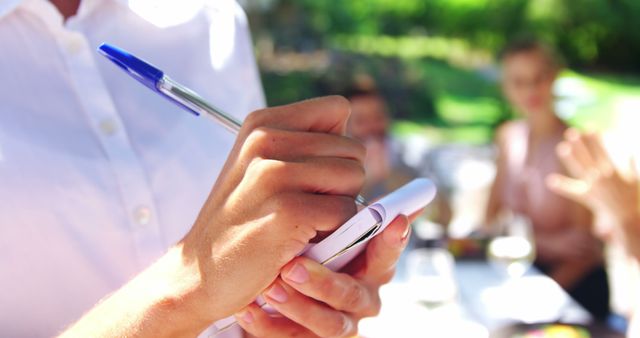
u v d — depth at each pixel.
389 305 2.75
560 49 19.70
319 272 0.69
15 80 0.88
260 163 0.64
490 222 4.14
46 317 0.85
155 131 0.95
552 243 3.60
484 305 2.77
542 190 3.66
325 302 0.72
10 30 0.88
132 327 0.69
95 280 0.86
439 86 18.72
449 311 2.67
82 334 0.70
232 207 0.64
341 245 0.67
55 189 0.84
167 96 0.73
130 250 0.88
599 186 2.27
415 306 2.73
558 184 2.37
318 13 16.31
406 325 2.53
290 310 0.72
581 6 19.28
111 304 0.71
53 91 0.89
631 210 2.24
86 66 0.90
